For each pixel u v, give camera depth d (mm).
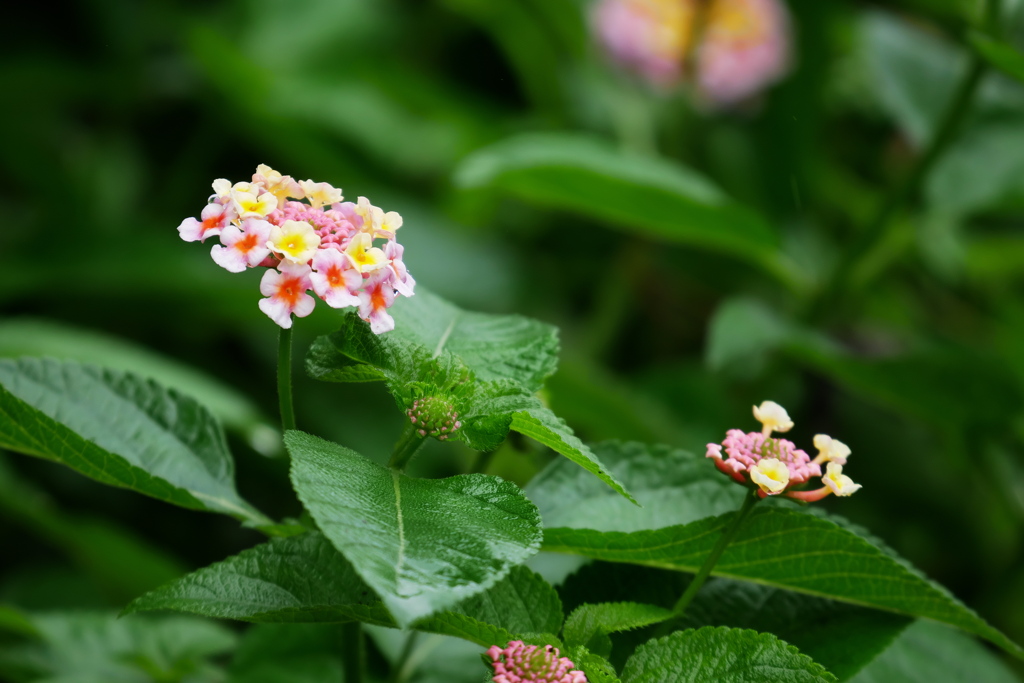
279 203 516
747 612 542
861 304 1063
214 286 1005
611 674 500
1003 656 823
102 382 553
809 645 535
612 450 557
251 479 1023
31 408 512
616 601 544
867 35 894
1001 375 755
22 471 1022
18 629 627
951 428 817
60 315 1142
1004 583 821
